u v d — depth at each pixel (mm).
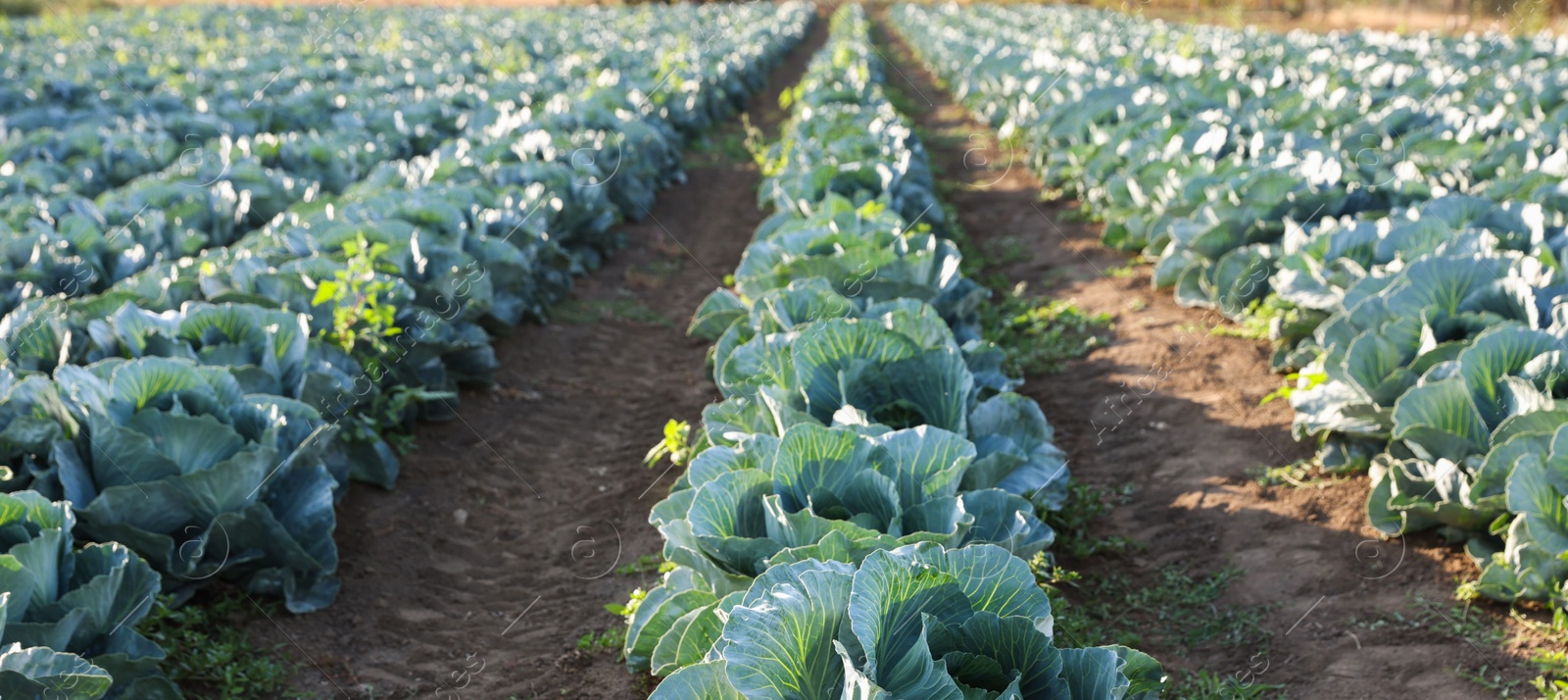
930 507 4516
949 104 27062
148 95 20938
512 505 7570
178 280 7617
